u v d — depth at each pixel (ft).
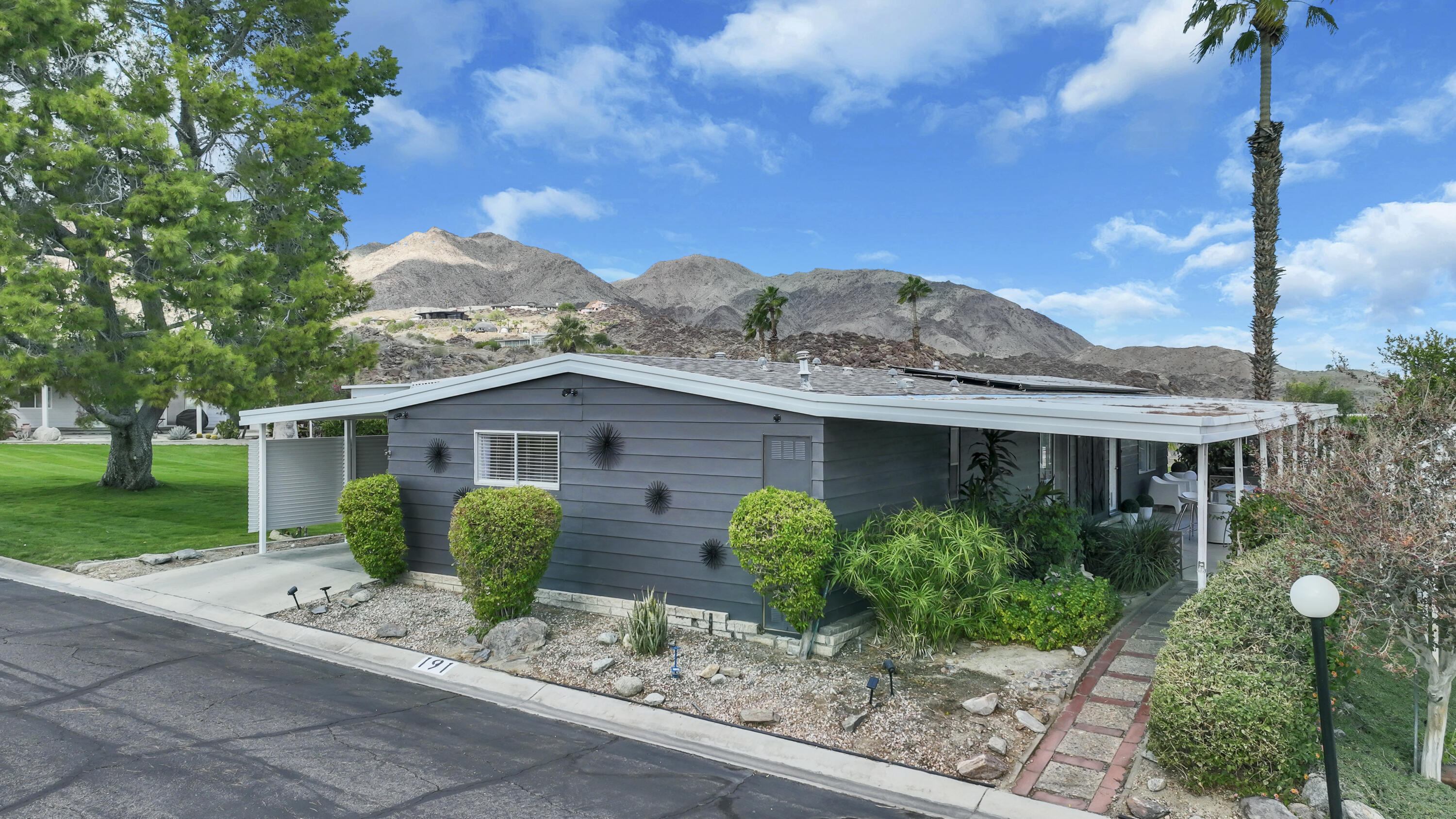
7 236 62.69
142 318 72.13
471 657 31.04
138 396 66.49
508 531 32.76
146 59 71.26
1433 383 28.22
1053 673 28.53
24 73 66.54
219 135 74.84
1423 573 18.69
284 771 21.58
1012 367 375.66
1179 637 22.48
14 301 59.77
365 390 61.21
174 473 88.74
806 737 24.20
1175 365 613.93
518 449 38.99
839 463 32.32
